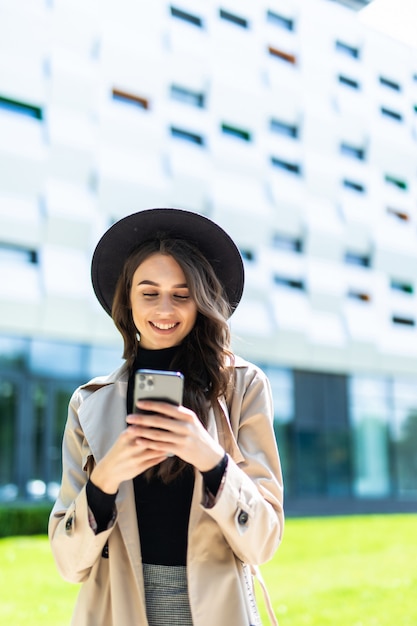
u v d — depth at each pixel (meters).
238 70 16.25
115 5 14.51
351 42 13.38
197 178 15.89
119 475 1.30
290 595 5.55
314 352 17.48
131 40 14.74
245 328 16.42
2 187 13.74
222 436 1.53
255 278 16.88
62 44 14.16
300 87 16.44
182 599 1.39
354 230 17.67
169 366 1.59
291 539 9.23
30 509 10.77
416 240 17.38
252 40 16.11
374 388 18.89
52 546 1.43
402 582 5.91
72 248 14.38
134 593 1.40
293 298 17.45
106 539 1.38
